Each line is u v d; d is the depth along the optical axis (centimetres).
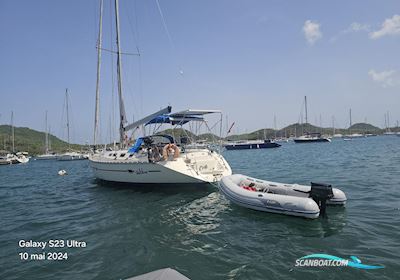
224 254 489
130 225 673
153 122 1201
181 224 664
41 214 829
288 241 534
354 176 1279
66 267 468
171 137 1180
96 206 885
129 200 930
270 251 491
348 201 810
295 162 2145
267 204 714
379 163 1775
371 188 984
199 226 645
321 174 1405
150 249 524
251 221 666
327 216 673
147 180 1016
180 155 1039
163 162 954
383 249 478
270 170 1702
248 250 501
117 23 1432
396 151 2777
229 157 3278
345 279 388
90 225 693
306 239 539
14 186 1516
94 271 449
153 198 937
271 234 576
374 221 623
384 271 405
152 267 454
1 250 551
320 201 676
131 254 506
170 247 530
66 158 4141
